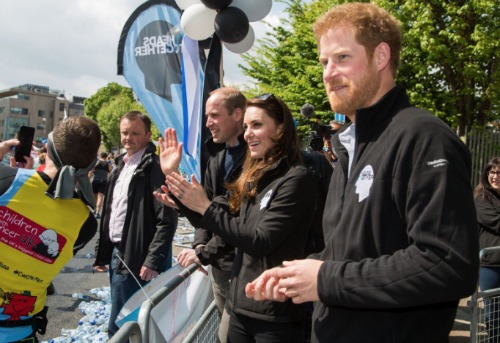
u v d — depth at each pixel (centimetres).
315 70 1302
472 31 1052
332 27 141
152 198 332
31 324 206
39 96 10675
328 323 136
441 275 107
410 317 124
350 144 149
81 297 549
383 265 116
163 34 557
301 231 210
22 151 243
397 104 135
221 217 193
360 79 137
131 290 330
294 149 221
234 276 217
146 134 353
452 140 117
